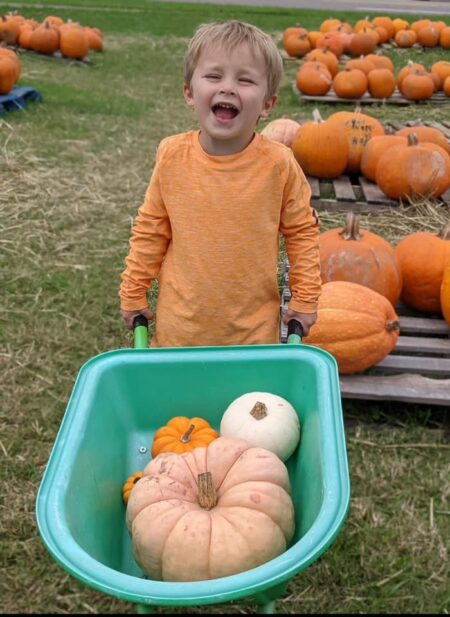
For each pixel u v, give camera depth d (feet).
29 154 8.41
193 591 1.76
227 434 2.64
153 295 4.06
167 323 3.13
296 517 2.44
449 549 3.22
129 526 2.27
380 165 7.05
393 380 4.16
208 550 2.07
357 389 4.03
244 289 3.03
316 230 3.07
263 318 3.10
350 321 3.97
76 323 5.06
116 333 4.95
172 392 2.77
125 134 9.65
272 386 2.77
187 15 23.58
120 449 2.69
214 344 3.11
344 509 1.99
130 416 2.78
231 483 2.28
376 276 4.60
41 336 4.89
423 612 2.93
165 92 12.70
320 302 4.04
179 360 2.71
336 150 7.53
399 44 17.87
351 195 7.20
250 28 2.77
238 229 2.93
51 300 5.34
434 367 4.29
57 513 1.97
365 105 12.37
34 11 22.54
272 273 3.07
